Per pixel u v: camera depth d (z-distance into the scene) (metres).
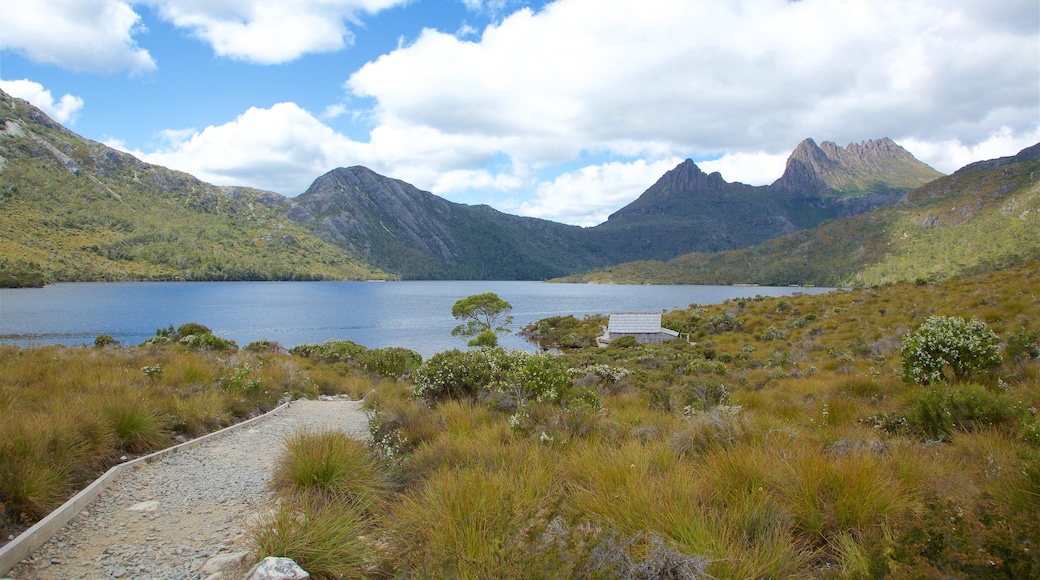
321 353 23.64
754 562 2.88
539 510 3.43
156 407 7.85
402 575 3.18
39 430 5.18
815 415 8.23
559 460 5.03
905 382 10.43
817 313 36.09
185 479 5.84
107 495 5.19
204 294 133.62
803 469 3.92
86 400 7.16
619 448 5.45
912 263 181.50
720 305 56.78
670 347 34.41
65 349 16.38
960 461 4.81
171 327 28.22
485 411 8.64
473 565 2.90
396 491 5.04
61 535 4.22
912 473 4.18
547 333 62.41
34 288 130.00
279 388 13.30
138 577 3.55
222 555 3.78
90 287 140.50
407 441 6.90
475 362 11.43
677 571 2.70
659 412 9.14
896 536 2.88
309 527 3.74
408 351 25.19
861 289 45.75
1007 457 4.49
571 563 2.64
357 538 3.82
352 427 9.12
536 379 9.71
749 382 15.57
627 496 3.76
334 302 123.75
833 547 3.15
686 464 4.62
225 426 8.98
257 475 6.04
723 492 3.97
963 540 2.58
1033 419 5.18
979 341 9.84
